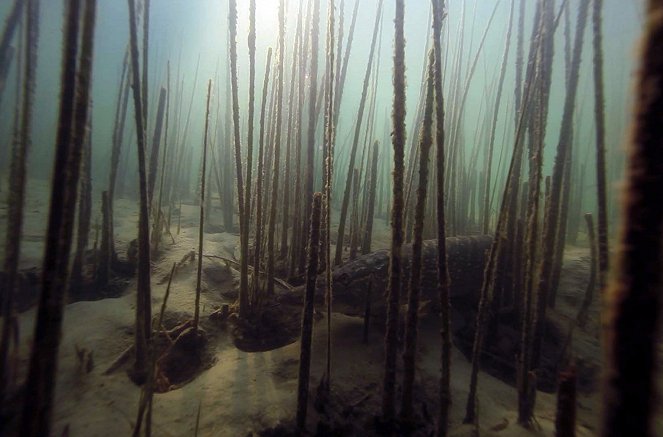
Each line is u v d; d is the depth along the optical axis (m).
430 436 2.37
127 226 6.43
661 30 0.71
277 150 3.66
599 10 2.11
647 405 0.82
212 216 7.65
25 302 3.65
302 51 4.06
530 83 2.26
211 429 2.43
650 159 0.75
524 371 2.53
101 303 3.76
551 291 4.41
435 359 3.42
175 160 8.41
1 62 2.90
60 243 1.55
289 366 3.10
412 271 2.20
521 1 3.49
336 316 4.00
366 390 2.84
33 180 10.14
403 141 2.13
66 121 1.52
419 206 2.13
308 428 2.44
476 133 6.50
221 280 4.49
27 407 1.56
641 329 0.81
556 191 2.71
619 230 0.82
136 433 1.99
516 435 2.45
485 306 2.42
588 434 2.62
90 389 2.70
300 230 4.46
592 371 3.46
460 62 4.79
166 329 3.48
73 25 1.49
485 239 4.54
